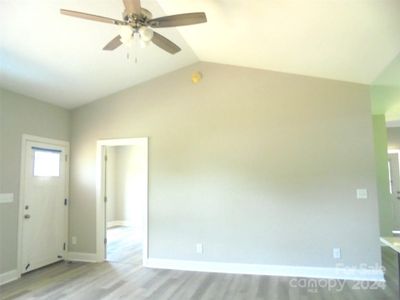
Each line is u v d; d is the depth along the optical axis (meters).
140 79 4.93
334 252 4.06
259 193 4.38
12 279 4.19
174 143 4.80
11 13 2.89
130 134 5.05
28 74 4.00
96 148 5.25
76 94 4.92
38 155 4.77
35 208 4.67
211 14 3.27
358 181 4.05
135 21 2.45
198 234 4.56
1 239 4.09
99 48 3.78
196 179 4.64
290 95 4.38
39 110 4.81
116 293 3.65
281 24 3.13
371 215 3.99
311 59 3.79
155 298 3.47
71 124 5.44
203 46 4.18
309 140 4.26
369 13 2.62
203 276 4.23
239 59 4.36
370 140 4.06
